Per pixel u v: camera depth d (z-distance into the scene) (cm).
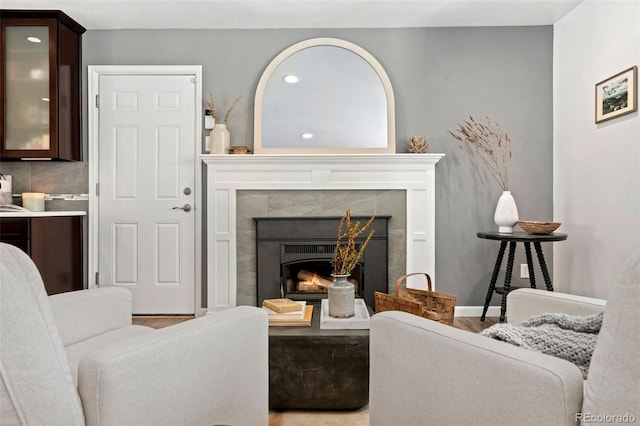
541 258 320
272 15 341
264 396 142
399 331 119
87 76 363
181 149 364
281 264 343
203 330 119
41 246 313
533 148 362
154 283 364
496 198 361
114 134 365
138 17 344
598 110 303
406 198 346
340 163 344
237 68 364
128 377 97
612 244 291
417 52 363
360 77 361
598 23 304
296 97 360
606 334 79
